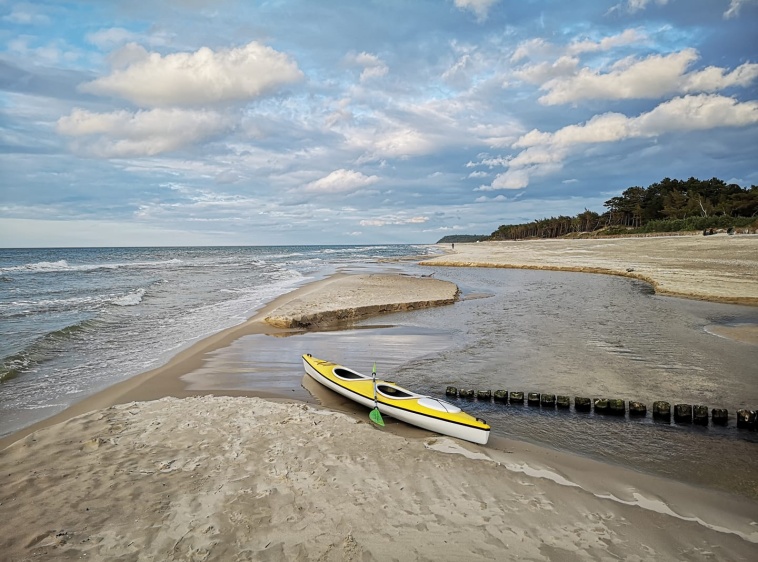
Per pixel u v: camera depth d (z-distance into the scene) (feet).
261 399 29.43
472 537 15.03
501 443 24.06
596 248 201.46
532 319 59.57
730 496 18.86
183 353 42.39
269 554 13.84
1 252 374.22
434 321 60.39
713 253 131.95
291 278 118.62
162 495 17.08
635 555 14.56
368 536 14.85
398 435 24.79
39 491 17.22
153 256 283.18
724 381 33.83
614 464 21.86
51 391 31.65
